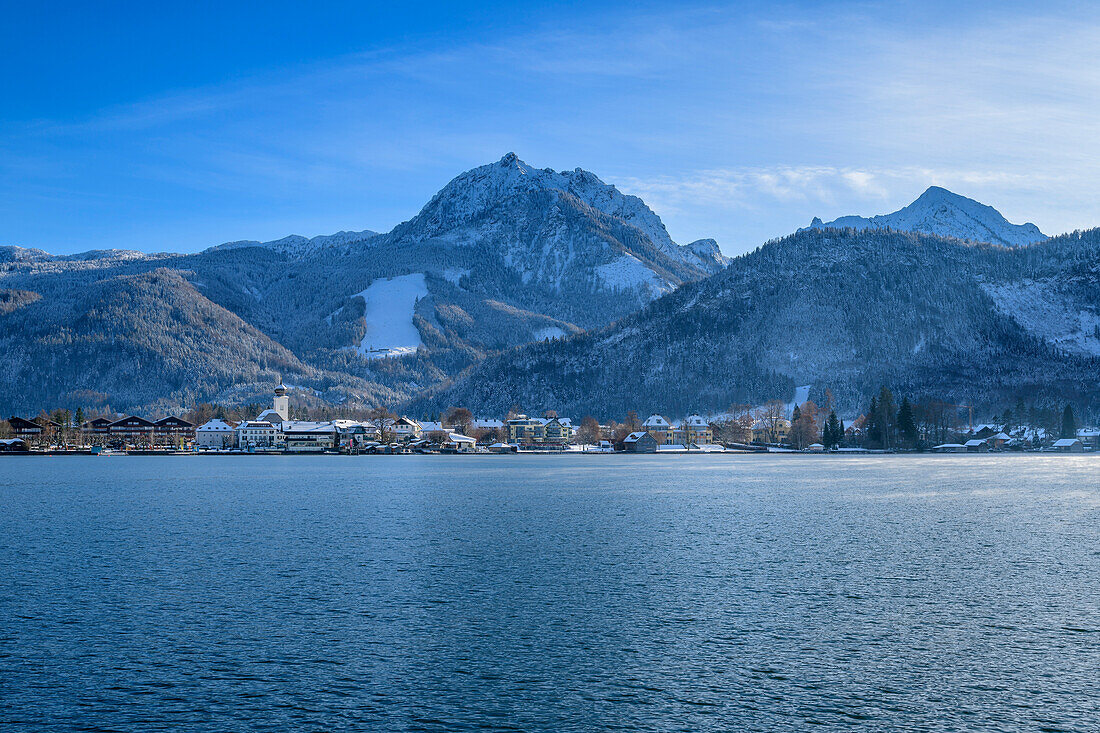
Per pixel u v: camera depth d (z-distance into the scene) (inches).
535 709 1974.7
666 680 2142.0
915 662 2256.4
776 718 1925.4
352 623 2610.7
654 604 2832.2
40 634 2503.7
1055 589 3043.8
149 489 7332.7
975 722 1898.4
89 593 2989.7
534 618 2664.9
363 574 3307.1
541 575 3289.9
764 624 2598.4
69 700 2031.3
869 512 5369.1
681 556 3695.9
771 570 3388.3
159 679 2155.5
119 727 1889.8
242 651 2353.6
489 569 3403.1
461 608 2783.0
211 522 4864.7
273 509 5585.6
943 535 4323.3
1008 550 3860.7
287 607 2795.3
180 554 3754.9
